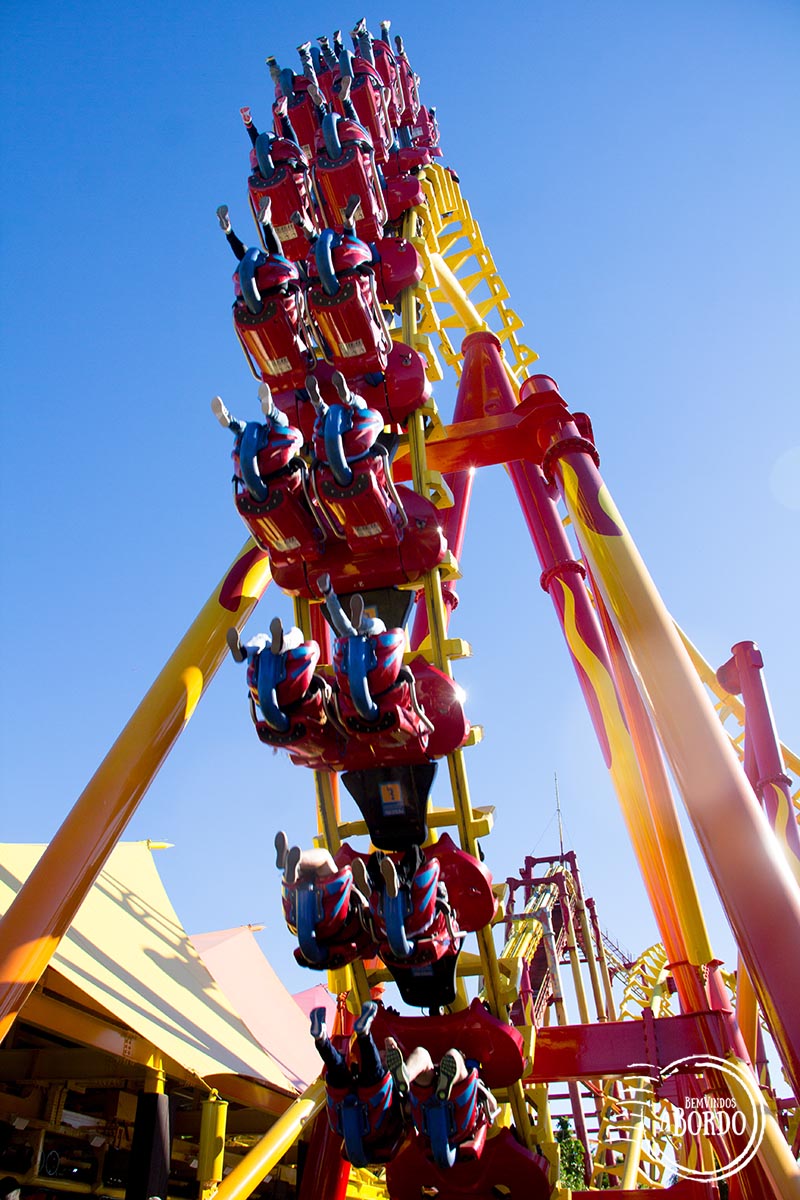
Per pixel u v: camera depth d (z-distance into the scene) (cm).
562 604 1223
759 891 657
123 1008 1122
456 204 1659
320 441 787
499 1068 759
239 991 1827
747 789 711
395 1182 788
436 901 724
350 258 921
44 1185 1143
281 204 1080
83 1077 1186
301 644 747
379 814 801
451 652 839
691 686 777
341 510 798
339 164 1080
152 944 1516
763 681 1445
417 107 1722
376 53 1570
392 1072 656
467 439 1045
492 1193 771
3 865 1208
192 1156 1511
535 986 3566
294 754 784
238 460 804
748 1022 1291
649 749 1064
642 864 1038
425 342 1079
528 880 4188
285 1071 1560
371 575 871
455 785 809
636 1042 895
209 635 923
